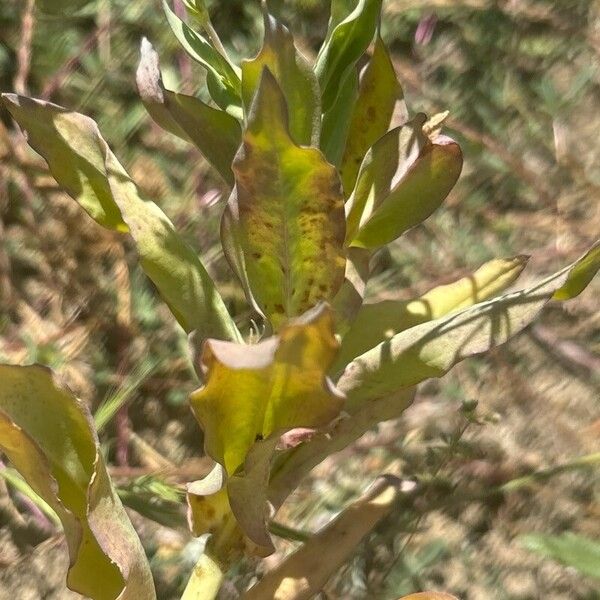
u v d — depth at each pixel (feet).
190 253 0.74
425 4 1.89
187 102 0.74
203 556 0.72
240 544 0.72
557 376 1.59
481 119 1.83
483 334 0.70
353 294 0.75
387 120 0.77
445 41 1.88
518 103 1.85
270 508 0.67
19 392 0.67
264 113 0.58
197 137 0.74
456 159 0.73
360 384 0.71
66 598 1.36
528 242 1.73
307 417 0.60
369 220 0.74
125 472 1.46
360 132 0.78
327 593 1.29
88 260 1.66
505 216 1.75
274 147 0.60
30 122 0.78
